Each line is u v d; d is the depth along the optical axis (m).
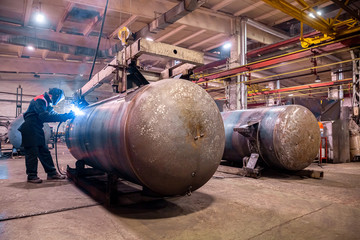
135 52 2.86
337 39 8.16
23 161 7.22
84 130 3.54
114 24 10.92
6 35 10.42
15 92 18.28
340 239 2.00
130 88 3.52
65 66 15.18
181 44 14.02
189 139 2.43
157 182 2.38
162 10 9.71
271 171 5.34
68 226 2.26
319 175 4.57
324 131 7.27
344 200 3.14
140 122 2.33
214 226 2.27
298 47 11.57
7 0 8.72
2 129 17.53
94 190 3.25
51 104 4.57
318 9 10.34
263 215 2.57
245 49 11.05
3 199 3.13
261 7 10.41
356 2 9.99
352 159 7.79
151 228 2.22
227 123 5.54
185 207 2.84
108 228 2.22
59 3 9.03
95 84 4.03
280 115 4.52
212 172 2.66
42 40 11.23
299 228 2.22
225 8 10.50
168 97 2.43
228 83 11.12
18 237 2.01
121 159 2.51
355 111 8.98
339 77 15.44
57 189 3.73
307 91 21.69
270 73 18.31
